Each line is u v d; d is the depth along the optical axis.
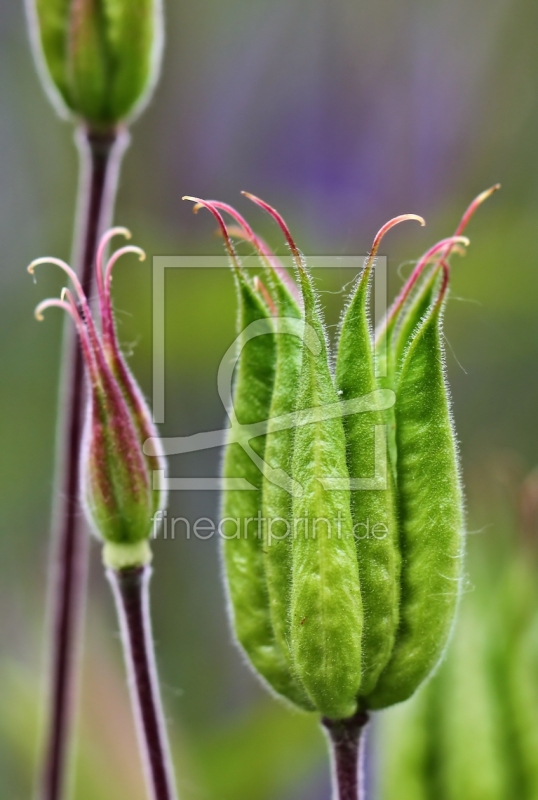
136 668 0.14
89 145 0.16
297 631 0.13
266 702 0.20
